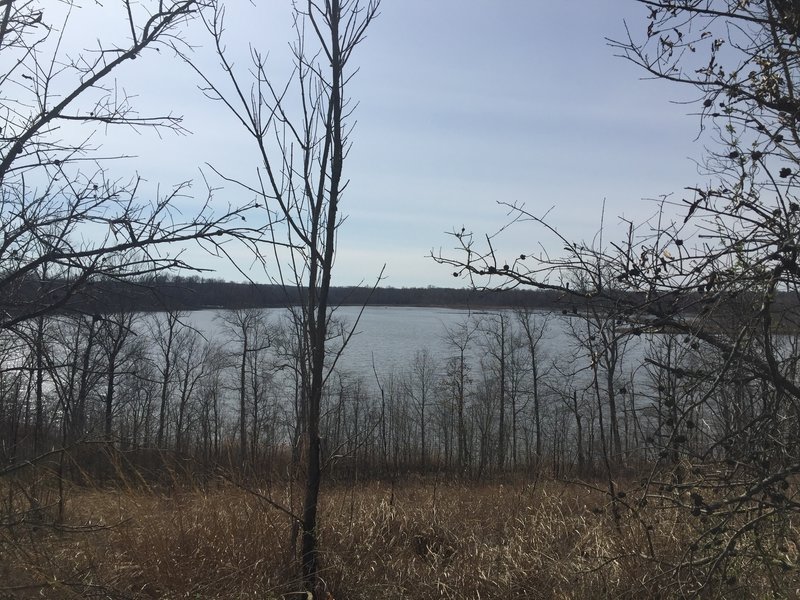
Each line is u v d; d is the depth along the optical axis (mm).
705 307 2596
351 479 7961
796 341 2969
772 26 2932
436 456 31547
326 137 4223
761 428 2658
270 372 27922
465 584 4750
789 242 2414
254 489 5461
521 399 30594
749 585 3539
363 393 29297
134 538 4660
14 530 3750
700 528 3949
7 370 3268
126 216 3279
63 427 4434
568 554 5082
